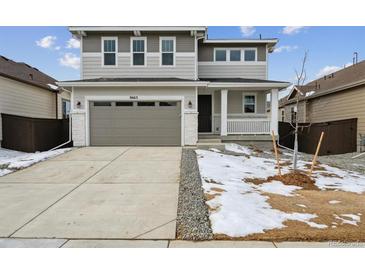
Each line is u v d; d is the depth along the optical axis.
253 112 16.81
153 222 4.48
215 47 17.30
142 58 15.65
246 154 11.86
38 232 4.14
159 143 13.63
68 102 22.42
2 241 3.88
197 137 13.88
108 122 13.61
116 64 15.61
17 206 5.25
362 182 7.43
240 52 17.34
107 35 15.56
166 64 15.64
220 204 5.14
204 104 16.69
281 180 7.24
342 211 4.92
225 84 14.17
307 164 9.96
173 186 6.58
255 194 5.88
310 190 6.43
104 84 13.23
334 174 8.38
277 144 14.77
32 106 16.72
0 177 7.50
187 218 4.60
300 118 22.20
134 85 13.29
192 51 15.62
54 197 5.79
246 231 4.07
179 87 13.57
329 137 14.12
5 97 14.09
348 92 15.72
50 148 14.28
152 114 13.62
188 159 9.71
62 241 3.87
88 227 4.30
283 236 3.91
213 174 7.54
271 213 4.76
